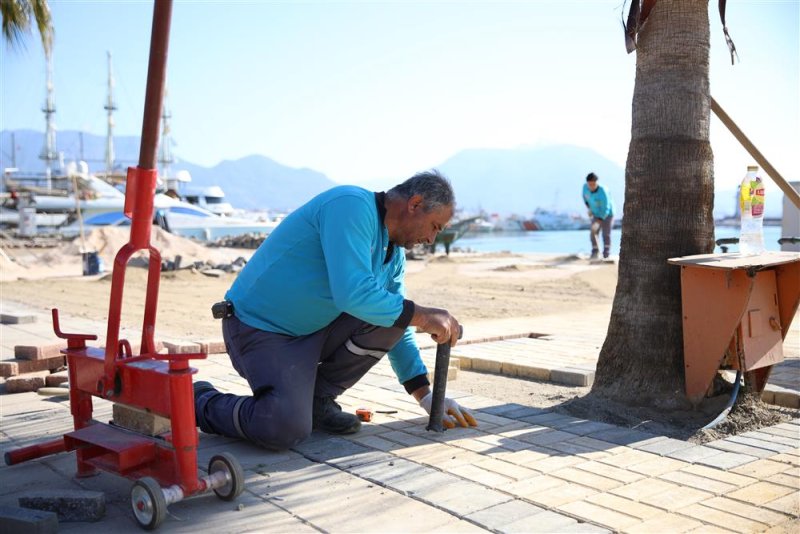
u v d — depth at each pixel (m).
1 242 34.94
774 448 3.57
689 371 4.05
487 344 7.14
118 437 2.99
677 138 4.18
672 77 4.18
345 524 2.72
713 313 3.90
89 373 3.20
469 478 3.17
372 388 5.08
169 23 2.49
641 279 4.27
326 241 3.45
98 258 20.12
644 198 4.26
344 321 3.78
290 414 3.50
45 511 2.69
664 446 3.60
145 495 2.67
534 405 4.69
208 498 3.01
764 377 4.18
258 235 35.84
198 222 47.50
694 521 2.70
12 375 5.60
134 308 11.41
